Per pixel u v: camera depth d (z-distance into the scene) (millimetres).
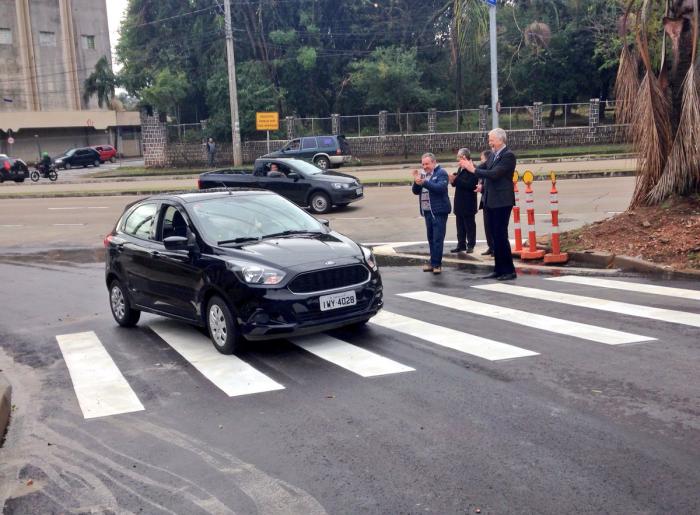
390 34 50656
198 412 6223
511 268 11078
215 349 8203
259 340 7852
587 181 25031
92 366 8008
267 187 22016
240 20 51219
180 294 8469
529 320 8477
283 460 5098
